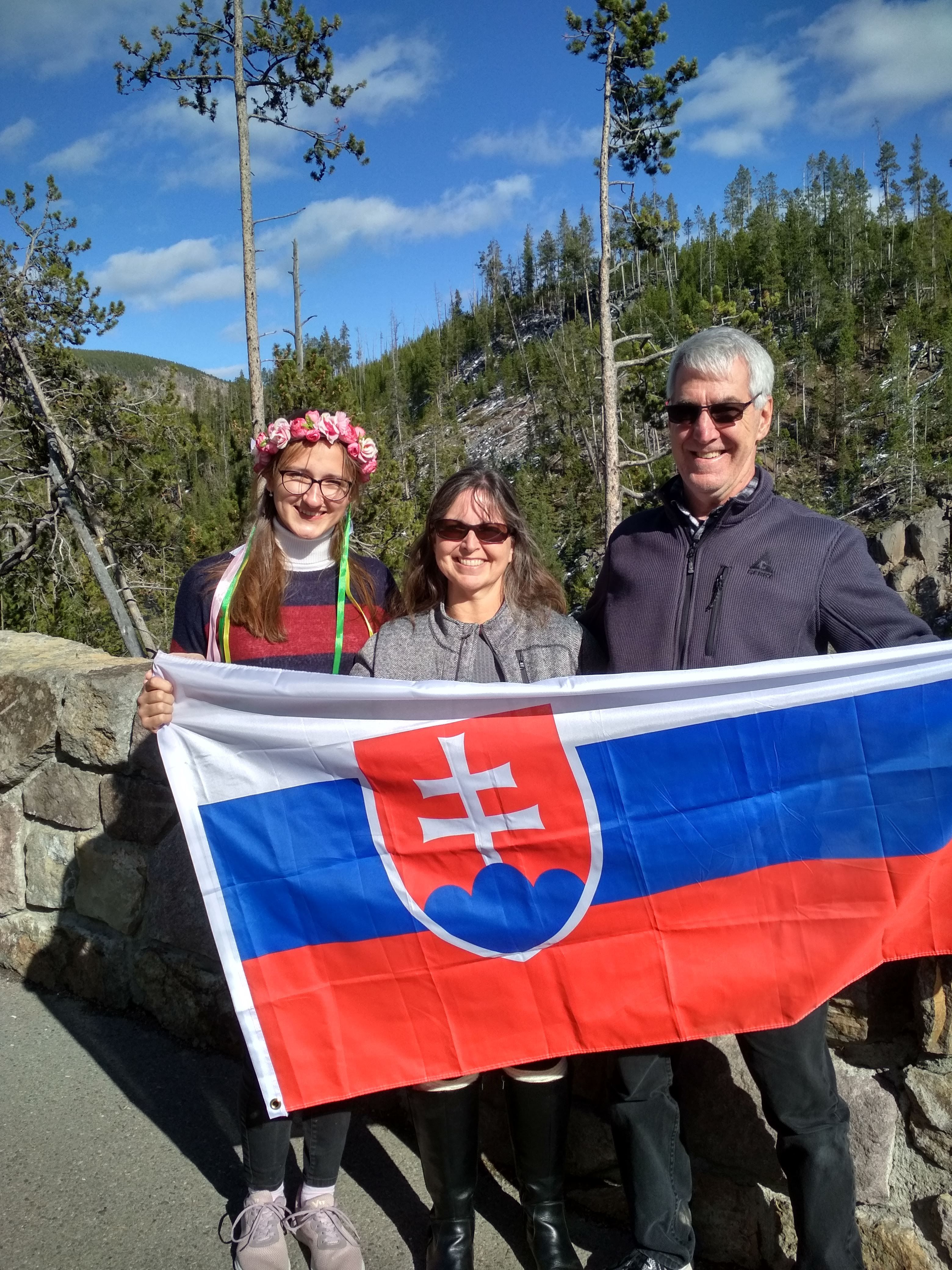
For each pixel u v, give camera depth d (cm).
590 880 217
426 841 223
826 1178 196
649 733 215
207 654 252
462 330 14212
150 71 1945
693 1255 224
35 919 365
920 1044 209
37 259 1909
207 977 313
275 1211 229
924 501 6034
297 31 1897
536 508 5606
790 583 212
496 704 219
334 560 262
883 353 8588
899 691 209
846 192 11912
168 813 322
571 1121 252
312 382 1667
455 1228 220
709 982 211
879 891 209
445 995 222
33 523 1931
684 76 2312
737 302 2677
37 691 351
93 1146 269
